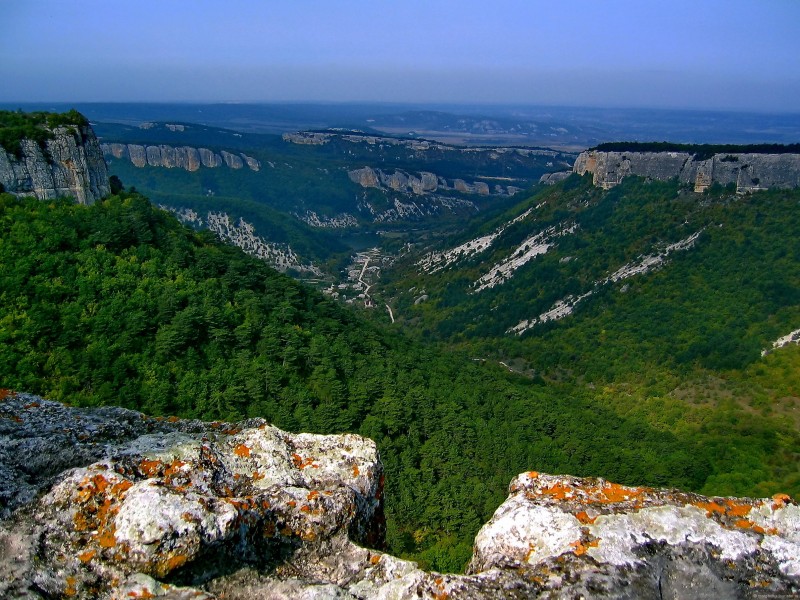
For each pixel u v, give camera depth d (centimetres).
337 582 1078
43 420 1447
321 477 1358
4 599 887
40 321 4719
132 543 994
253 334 5856
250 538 1102
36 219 5794
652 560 1088
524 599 1003
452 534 4578
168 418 1528
